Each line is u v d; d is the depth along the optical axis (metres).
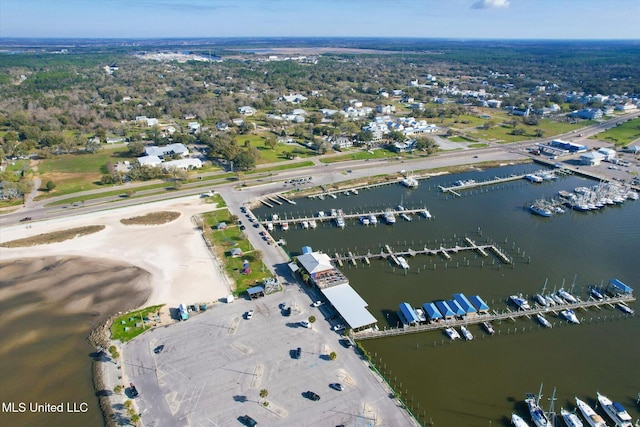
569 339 89.88
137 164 185.88
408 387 76.75
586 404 72.88
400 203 162.38
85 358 82.88
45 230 134.88
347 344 85.38
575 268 117.38
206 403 71.12
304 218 146.75
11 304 99.12
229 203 156.75
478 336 90.50
